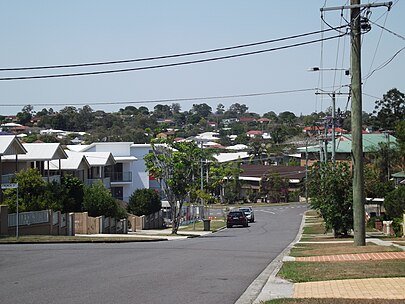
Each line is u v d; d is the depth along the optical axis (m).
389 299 13.00
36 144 60.22
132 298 13.77
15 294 14.33
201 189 60.12
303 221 75.19
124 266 20.62
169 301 13.41
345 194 38.97
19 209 42.62
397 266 18.41
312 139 128.25
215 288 15.44
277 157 144.25
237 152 155.75
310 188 40.50
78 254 25.55
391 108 105.12
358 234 26.78
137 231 59.88
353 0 25.53
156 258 23.73
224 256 24.81
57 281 16.62
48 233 42.72
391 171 74.19
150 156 54.19
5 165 58.78
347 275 16.97
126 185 88.44
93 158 77.56
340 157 99.19
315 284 15.84
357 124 26.28
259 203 125.75
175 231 54.44
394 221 39.78
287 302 12.98
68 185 51.84
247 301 13.54
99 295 14.18
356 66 25.98
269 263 21.84
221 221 83.94
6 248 29.25
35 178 45.97
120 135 162.88
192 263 21.72
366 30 26.09
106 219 51.38
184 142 55.19
